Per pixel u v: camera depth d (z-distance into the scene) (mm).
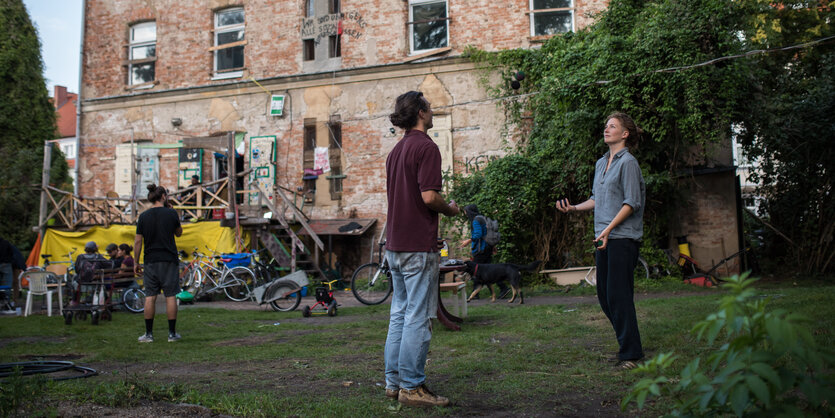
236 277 12430
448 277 10930
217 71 17531
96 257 9945
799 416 1483
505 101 14664
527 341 5105
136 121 17922
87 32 18672
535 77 14398
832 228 12422
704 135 10727
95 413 2900
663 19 10945
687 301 7246
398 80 15859
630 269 3865
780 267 13320
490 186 12508
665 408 2752
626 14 12570
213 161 16531
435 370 3955
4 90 17547
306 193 16391
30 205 17469
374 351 4984
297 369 4199
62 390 3365
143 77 18344
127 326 7637
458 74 15367
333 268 15367
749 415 1540
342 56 16344
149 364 4656
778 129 11812
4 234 16938
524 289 11641
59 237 14602
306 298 12133
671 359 1718
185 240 13711
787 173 13141
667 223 12469
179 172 17266
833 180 12547
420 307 3109
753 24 11734
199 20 17641
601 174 4098
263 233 13883
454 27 15492
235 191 13711
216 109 17281
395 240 3182
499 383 3490
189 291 12211
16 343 6051
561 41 14000
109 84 18359
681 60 10484
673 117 10977
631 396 1726
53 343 6098
